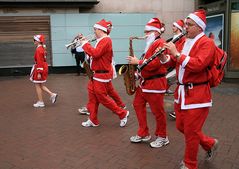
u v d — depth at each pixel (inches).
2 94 430.3
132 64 205.6
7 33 636.7
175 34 245.3
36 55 330.6
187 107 156.6
